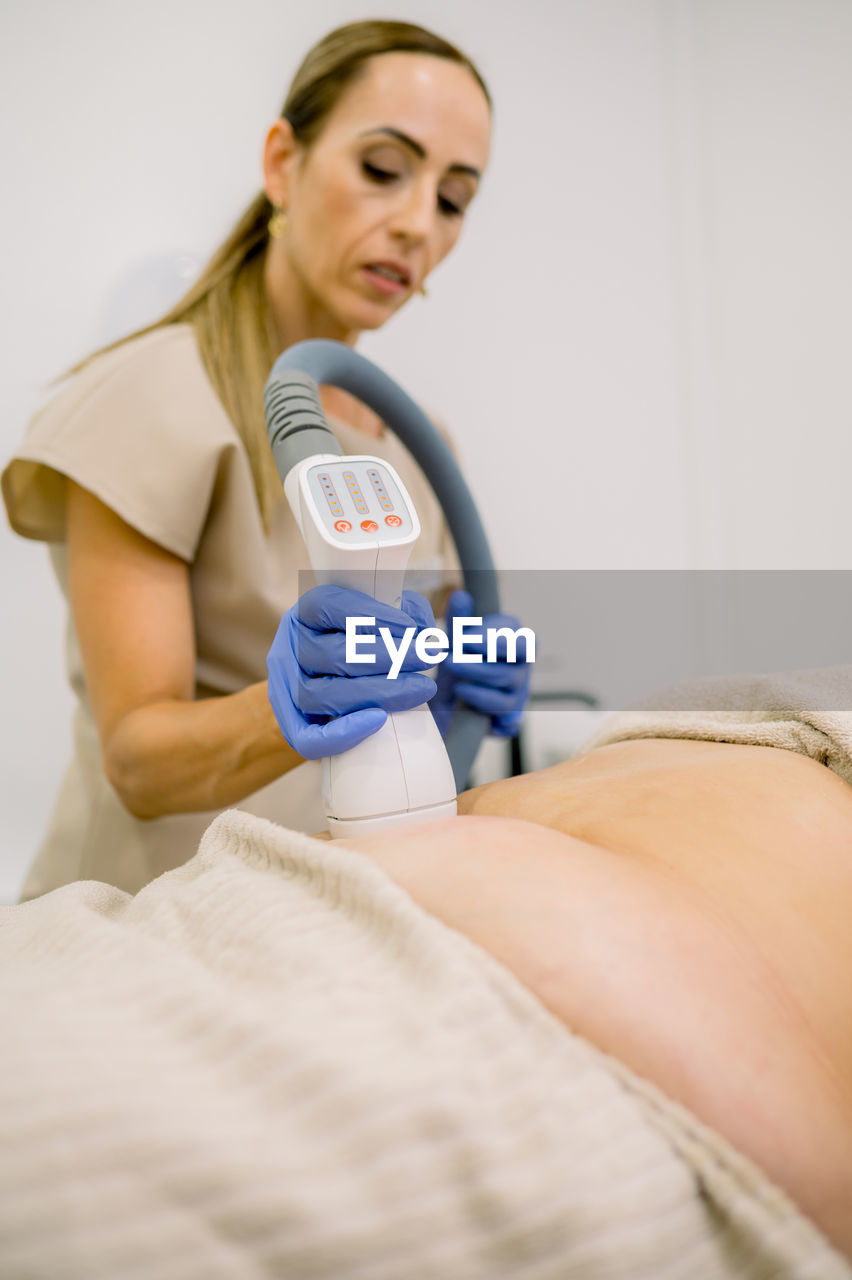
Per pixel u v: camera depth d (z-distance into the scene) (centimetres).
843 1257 26
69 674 96
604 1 221
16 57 184
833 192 210
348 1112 21
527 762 170
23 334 185
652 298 227
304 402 48
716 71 224
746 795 39
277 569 91
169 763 73
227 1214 19
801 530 221
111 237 189
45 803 183
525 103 217
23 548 182
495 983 26
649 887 32
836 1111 28
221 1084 22
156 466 80
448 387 213
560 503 221
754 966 31
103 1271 19
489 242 215
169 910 32
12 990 26
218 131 194
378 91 90
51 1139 20
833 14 208
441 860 32
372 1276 20
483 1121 22
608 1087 25
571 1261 21
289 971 26
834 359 212
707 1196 24
